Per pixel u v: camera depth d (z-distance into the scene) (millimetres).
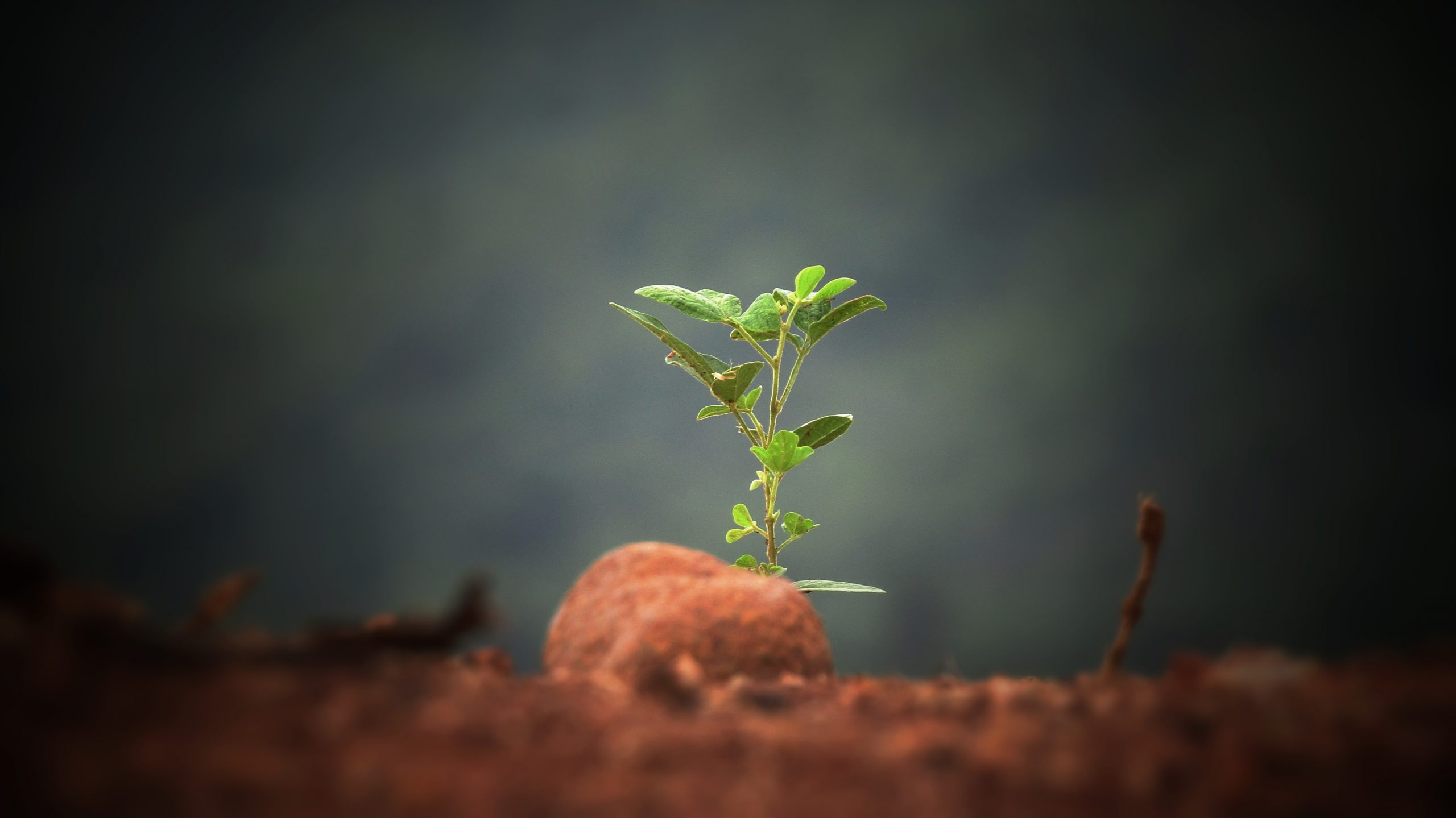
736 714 830
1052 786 636
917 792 631
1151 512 969
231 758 638
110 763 617
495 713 764
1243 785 624
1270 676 881
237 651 858
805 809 604
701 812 598
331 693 775
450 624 926
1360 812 585
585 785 635
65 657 748
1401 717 715
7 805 556
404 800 601
